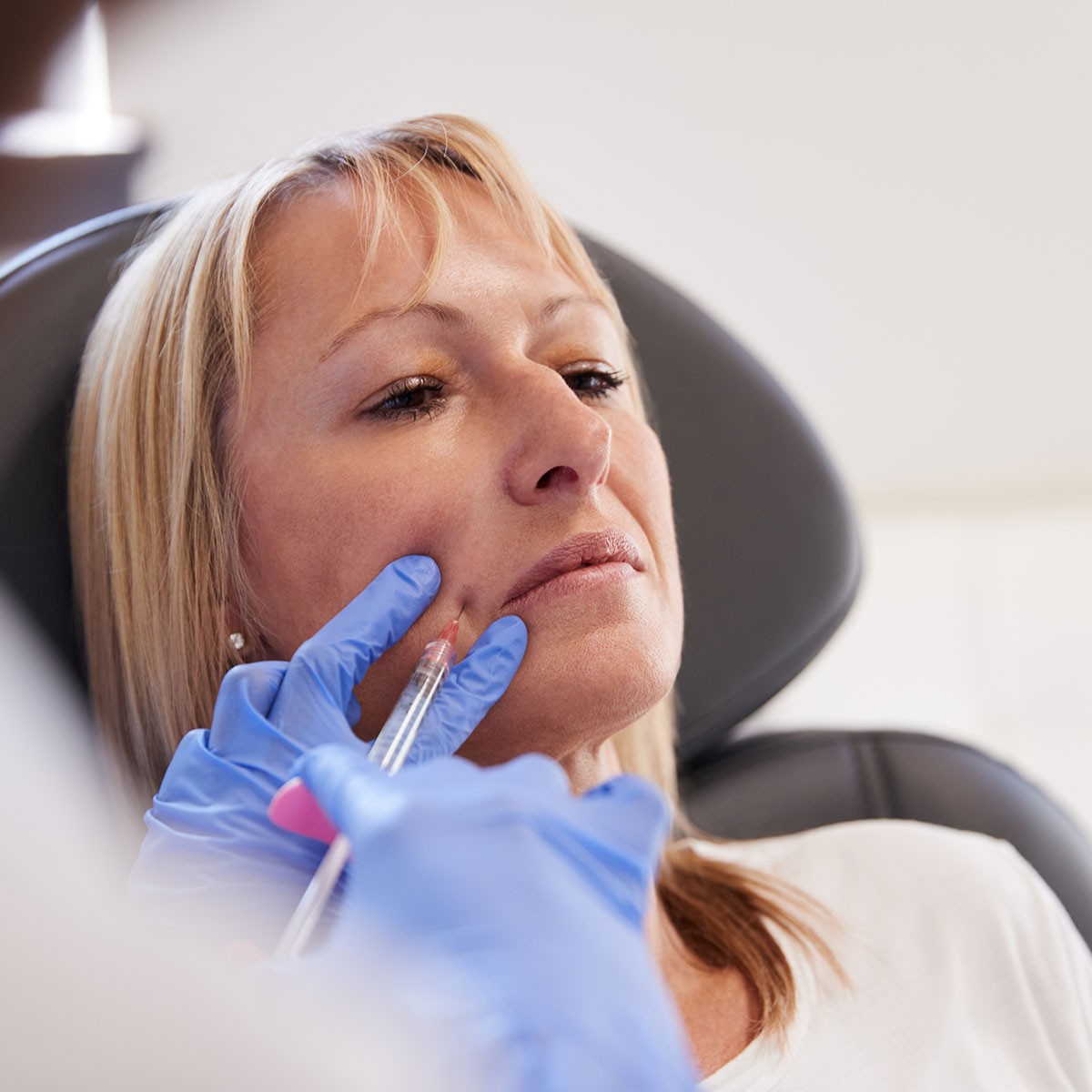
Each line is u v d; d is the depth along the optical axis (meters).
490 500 0.77
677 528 1.26
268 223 0.86
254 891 0.60
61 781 0.30
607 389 0.89
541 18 1.73
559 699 0.74
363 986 0.31
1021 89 1.77
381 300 0.80
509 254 0.85
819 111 1.82
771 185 1.89
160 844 0.62
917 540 2.00
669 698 1.15
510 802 0.41
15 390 1.03
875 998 0.91
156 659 0.92
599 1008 0.32
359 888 0.39
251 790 0.64
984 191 1.86
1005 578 1.93
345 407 0.80
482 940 0.35
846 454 2.08
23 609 1.00
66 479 1.04
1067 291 1.91
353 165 0.87
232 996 0.27
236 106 1.53
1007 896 1.00
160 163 1.45
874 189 1.88
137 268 1.00
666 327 1.32
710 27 1.75
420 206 0.84
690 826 1.15
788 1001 0.88
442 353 0.81
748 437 1.31
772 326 2.02
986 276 1.92
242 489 0.84
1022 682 1.84
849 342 2.01
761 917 0.98
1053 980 0.94
